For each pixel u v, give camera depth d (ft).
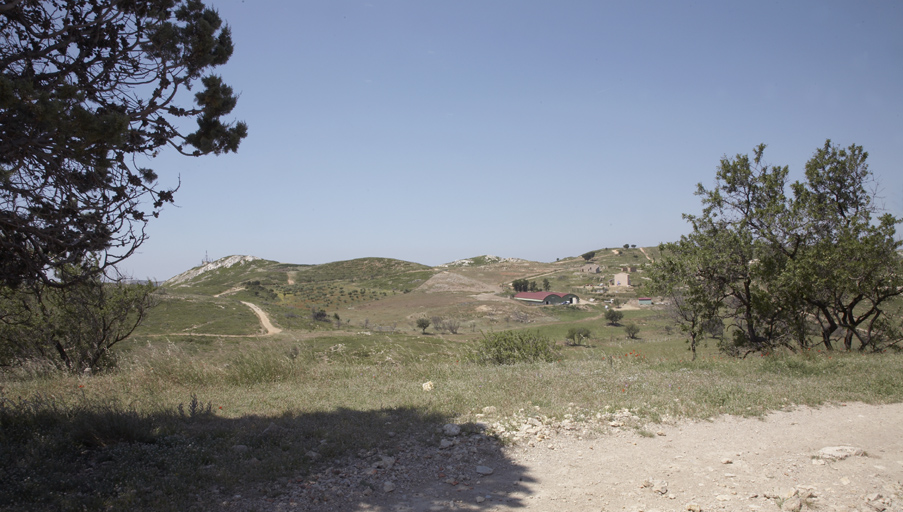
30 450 15.67
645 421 21.53
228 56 24.06
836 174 58.34
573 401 24.64
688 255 57.82
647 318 252.21
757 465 16.52
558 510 13.07
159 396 26.78
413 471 15.84
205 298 255.50
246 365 34.06
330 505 13.25
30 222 18.79
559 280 444.96
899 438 19.57
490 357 44.01
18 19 19.66
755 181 57.67
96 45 21.04
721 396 25.36
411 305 334.44
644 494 14.12
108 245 20.81
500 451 17.76
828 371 33.60
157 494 13.17
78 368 43.88
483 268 539.29
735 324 61.41
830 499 13.66
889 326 57.41
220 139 23.40
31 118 16.25
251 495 13.74
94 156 18.62
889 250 52.44
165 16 22.40
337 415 22.35
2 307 37.73
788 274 51.44
